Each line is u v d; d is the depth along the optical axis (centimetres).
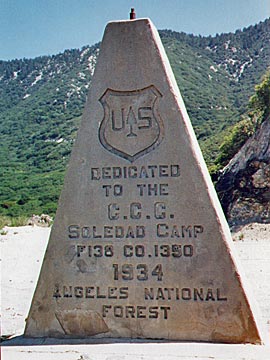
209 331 253
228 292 252
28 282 476
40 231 870
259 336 249
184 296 256
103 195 268
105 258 265
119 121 269
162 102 265
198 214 258
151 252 261
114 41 271
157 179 263
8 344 258
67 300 266
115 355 234
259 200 1079
